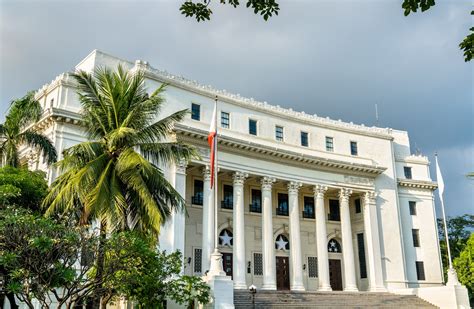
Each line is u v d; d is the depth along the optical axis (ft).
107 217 64.69
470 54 36.47
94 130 76.18
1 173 78.54
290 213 142.41
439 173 135.64
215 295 87.30
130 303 98.32
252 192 150.82
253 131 146.00
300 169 147.13
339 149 161.79
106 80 75.56
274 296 120.78
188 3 36.06
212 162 94.38
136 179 68.18
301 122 156.76
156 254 70.38
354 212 164.04
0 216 58.08
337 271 159.12
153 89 127.24
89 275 62.95
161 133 75.56
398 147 183.52
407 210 172.24
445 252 211.20
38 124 112.78
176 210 75.20
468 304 130.52
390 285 152.25
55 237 53.83
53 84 119.96
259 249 146.82
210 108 138.00
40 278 52.70
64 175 71.05
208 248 122.42
